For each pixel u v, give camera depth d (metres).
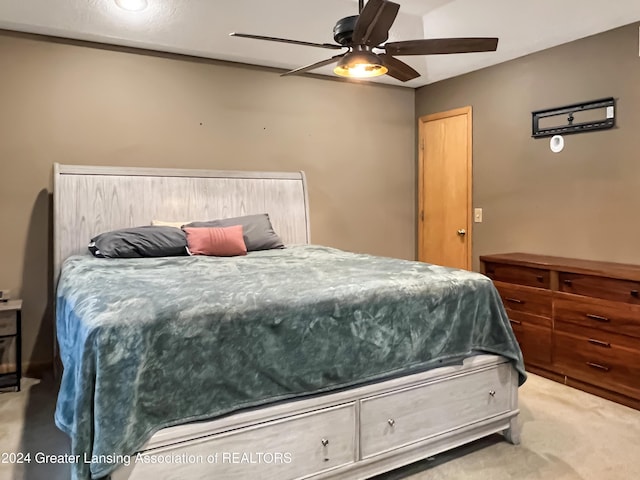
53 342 3.43
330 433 1.88
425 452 2.13
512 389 2.38
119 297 1.78
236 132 4.09
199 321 1.67
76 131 3.48
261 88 4.18
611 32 3.28
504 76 4.08
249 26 3.54
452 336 2.22
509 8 3.44
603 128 3.34
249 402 1.75
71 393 1.63
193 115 3.89
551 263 3.26
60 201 3.30
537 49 3.75
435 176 4.84
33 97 3.34
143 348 1.57
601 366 2.91
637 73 3.14
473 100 4.38
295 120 4.37
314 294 1.93
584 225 3.51
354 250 4.78
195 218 3.76
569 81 3.56
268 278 2.22
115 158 3.62
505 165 4.11
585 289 3.02
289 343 1.83
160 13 3.28
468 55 4.04
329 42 3.82
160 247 3.16
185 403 1.64
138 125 3.69
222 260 2.97
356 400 1.93
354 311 1.97
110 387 1.51
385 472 2.08
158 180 3.67
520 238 4.01
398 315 2.07
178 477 1.60
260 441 1.74
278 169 4.31
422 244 5.03
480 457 2.24
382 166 4.90
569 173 3.60
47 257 3.43
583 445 2.34
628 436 2.43
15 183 3.31
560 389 3.07
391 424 2.03
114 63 3.59
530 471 2.11
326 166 4.57
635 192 3.18
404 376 2.08
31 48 3.32
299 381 1.84
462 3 3.56
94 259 2.96
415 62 4.30
